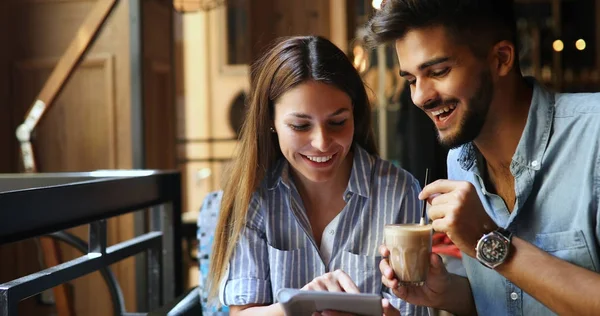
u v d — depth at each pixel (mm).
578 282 1221
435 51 1316
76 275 1601
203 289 1877
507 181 1480
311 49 1554
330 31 5574
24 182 2064
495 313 1520
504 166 1471
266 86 1599
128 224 3174
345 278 1399
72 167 3268
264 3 5836
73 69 2494
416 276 1416
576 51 6703
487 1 1322
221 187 1943
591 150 1347
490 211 1507
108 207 1749
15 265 3123
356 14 5656
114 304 2066
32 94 3273
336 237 1657
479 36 1326
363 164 1680
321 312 1276
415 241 1390
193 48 6379
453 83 1327
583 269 1244
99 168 3246
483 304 1533
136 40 2643
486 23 1326
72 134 3264
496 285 1511
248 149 1658
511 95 1412
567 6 6691
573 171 1379
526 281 1271
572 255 1379
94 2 3193
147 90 3545
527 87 1454
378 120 4891
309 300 1230
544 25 6559
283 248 1661
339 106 1520
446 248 2227
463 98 1338
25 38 3262
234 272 1645
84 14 3207
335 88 1520
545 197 1414
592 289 1205
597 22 6617
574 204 1381
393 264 1429
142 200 1952
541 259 1264
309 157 1551
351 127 1567
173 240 2176
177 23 6359
